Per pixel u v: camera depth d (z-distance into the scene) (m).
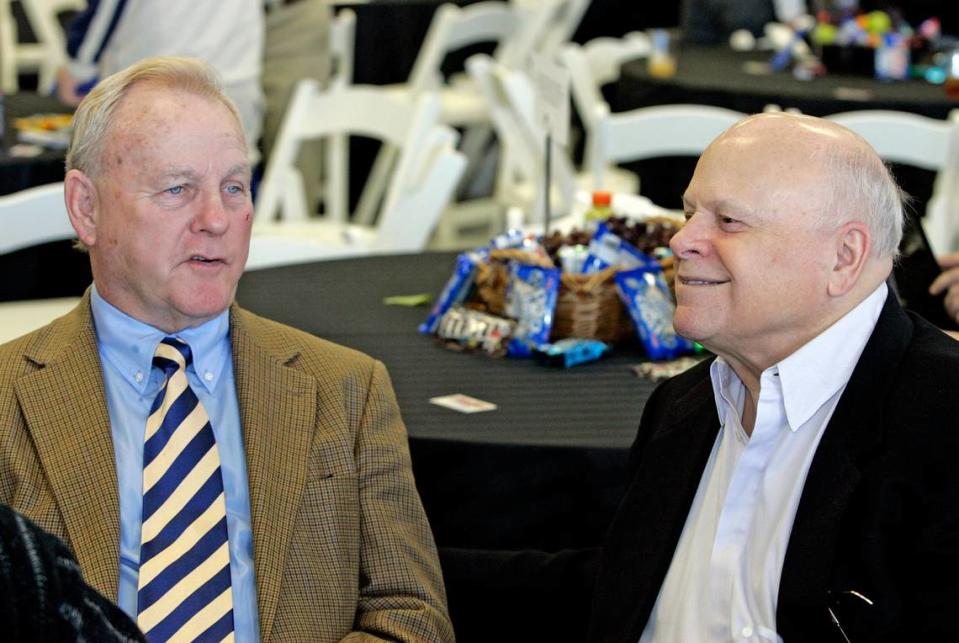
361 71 7.91
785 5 8.12
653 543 2.16
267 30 6.43
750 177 1.97
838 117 4.73
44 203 3.77
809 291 1.97
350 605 2.17
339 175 5.77
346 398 2.26
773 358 2.04
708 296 2.01
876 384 1.96
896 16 7.20
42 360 2.17
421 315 3.44
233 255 2.16
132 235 2.11
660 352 3.08
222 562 2.11
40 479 2.10
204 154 2.12
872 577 1.88
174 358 2.20
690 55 7.36
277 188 5.27
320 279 3.78
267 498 2.13
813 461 1.96
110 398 2.18
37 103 5.77
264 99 6.43
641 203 4.16
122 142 2.11
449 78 8.38
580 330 3.17
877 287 2.02
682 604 2.09
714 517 2.11
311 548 2.15
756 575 1.99
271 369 2.24
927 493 1.87
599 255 3.21
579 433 2.65
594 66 7.20
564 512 2.62
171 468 2.15
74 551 2.05
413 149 4.87
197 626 2.07
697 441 2.19
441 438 2.62
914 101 5.89
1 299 4.43
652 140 4.89
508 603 2.44
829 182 1.95
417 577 2.20
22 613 1.25
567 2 8.13
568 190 5.34
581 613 2.40
